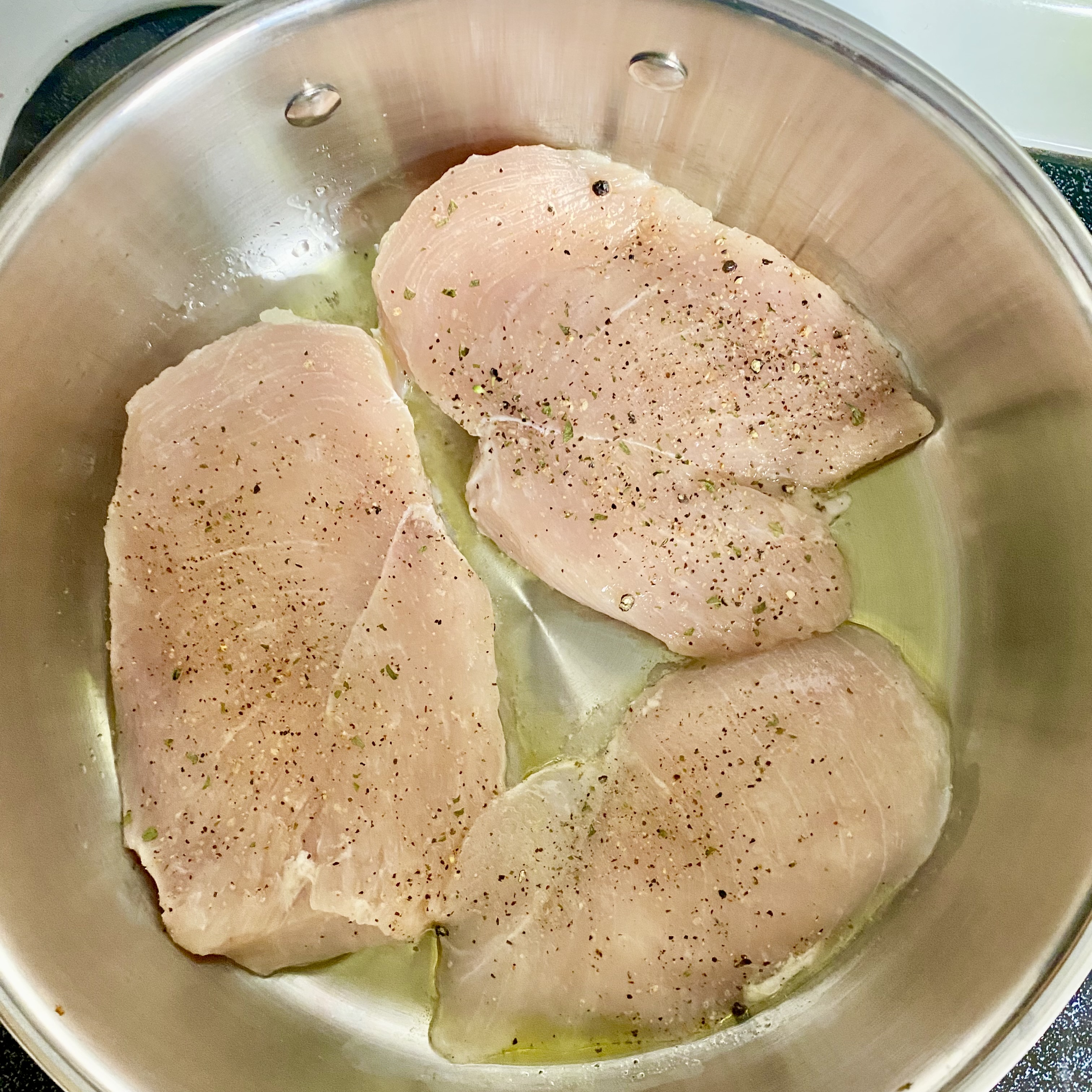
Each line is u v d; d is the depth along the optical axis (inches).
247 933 11.0
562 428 11.8
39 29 11.3
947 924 10.7
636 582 11.6
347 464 11.7
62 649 11.5
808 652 11.5
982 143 9.9
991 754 11.2
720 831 10.9
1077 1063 11.0
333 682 11.4
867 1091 9.8
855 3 11.6
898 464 12.3
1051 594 11.0
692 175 11.9
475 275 11.9
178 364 12.1
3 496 10.8
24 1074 10.9
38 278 10.4
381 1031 11.5
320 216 12.3
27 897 10.2
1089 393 10.2
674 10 9.9
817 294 11.8
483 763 11.5
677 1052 11.1
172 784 11.2
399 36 10.4
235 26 9.9
